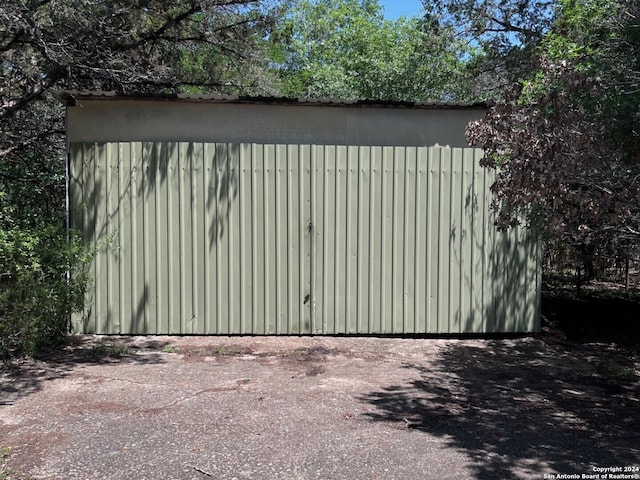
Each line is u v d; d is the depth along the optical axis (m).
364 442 3.96
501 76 17.50
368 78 19.77
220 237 6.81
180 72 12.45
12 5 7.76
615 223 4.34
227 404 4.66
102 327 6.82
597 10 7.11
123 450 3.77
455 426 4.30
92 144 6.77
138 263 6.81
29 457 3.66
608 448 3.94
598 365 6.04
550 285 10.59
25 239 5.81
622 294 9.91
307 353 6.27
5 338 5.77
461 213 6.94
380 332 6.92
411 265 6.92
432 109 7.26
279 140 7.21
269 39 13.99
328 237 6.86
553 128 4.32
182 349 6.36
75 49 8.84
